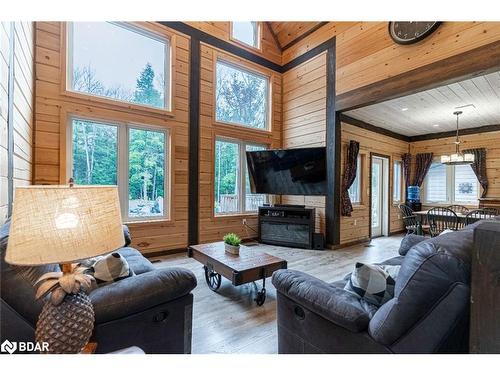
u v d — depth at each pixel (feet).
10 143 5.91
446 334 3.26
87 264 5.06
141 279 4.62
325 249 15.33
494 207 17.75
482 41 9.56
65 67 10.99
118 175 12.48
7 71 5.63
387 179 20.58
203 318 7.27
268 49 17.90
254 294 8.85
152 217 13.53
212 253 9.24
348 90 14.19
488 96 13.48
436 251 3.17
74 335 3.14
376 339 3.61
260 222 16.67
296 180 15.46
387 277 4.41
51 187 2.93
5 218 5.44
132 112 12.67
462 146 20.06
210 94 15.25
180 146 14.15
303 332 4.69
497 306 2.65
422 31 11.03
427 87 11.17
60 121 10.89
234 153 16.79
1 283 3.71
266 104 18.29
